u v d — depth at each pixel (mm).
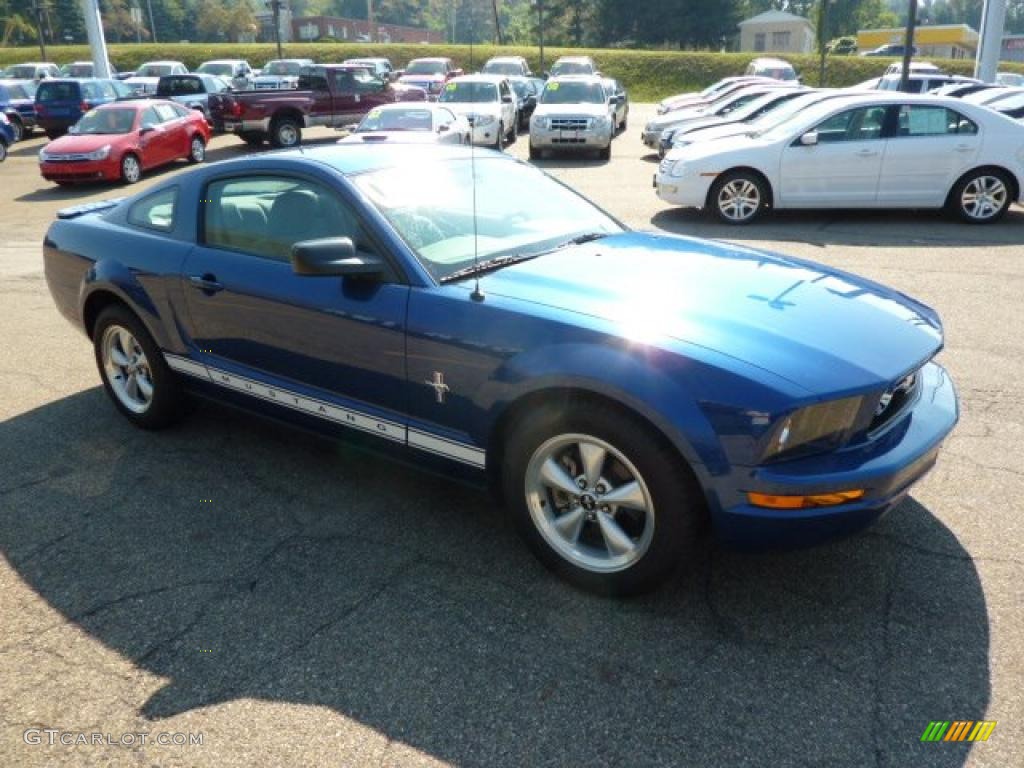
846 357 2695
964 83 19047
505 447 3039
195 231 3996
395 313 3170
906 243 9125
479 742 2334
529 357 2840
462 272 3238
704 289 3111
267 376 3754
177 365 4141
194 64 48531
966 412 4492
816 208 10789
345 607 2945
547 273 3225
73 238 4574
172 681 2602
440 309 3074
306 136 23688
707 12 74062
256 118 19953
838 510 2545
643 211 11547
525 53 48156
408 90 23938
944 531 3328
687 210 11555
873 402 2629
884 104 10023
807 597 2928
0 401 4992
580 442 2830
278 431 4457
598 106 17484
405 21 104500
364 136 14023
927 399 3021
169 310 4039
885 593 2941
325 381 3512
